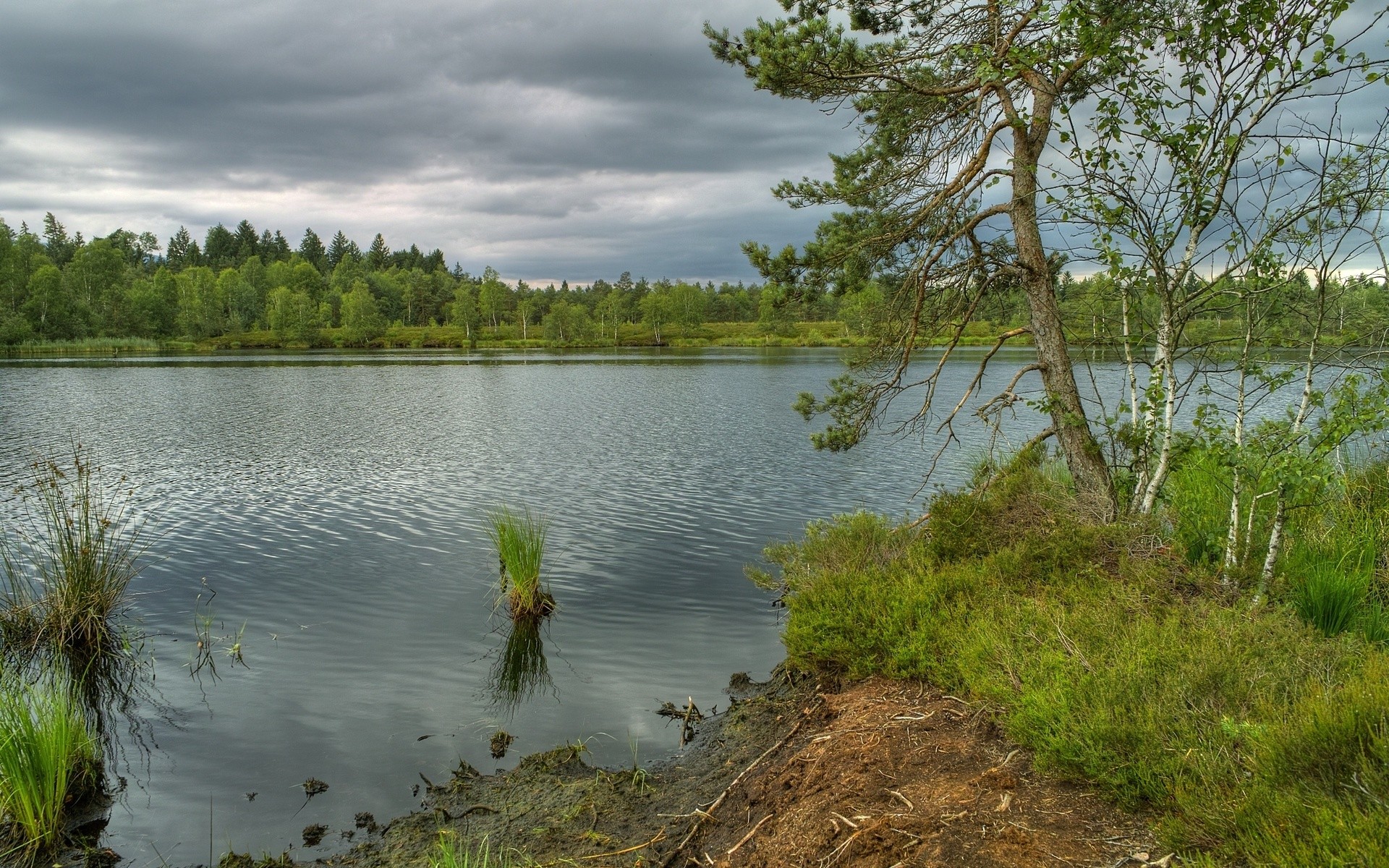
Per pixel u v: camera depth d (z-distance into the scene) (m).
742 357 87.62
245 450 22.69
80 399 37.44
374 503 16.12
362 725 7.22
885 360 9.88
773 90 8.86
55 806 5.71
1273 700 4.32
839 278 9.56
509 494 17.05
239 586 11.16
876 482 18.19
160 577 11.51
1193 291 7.46
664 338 137.12
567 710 7.50
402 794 6.10
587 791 5.98
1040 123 8.30
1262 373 6.77
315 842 5.50
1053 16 7.39
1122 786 4.09
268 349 119.00
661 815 5.58
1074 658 5.26
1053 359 8.42
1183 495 9.04
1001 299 9.62
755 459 21.62
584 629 9.59
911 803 4.45
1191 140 6.84
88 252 119.19
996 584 7.07
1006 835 3.94
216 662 8.64
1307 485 6.30
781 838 4.59
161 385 46.97
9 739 5.62
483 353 105.62
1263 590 6.28
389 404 36.84
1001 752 4.88
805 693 7.18
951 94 9.01
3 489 16.67
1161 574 6.61
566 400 39.09
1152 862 3.56
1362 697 3.78
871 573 8.12
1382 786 3.30
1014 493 8.47
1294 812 3.30
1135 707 4.52
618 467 20.27
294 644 9.09
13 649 8.83
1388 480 8.58
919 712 5.67
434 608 10.33
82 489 16.06
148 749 6.81
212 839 5.53
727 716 7.18
